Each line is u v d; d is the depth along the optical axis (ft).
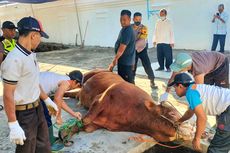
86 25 54.49
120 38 16.55
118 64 17.19
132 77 17.49
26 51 8.13
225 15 34.30
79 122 12.82
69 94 18.62
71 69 31.24
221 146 10.18
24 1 42.88
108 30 50.83
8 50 15.07
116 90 12.50
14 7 68.54
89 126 12.98
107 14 50.14
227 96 9.66
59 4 58.34
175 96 18.75
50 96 12.09
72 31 57.72
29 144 8.92
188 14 39.86
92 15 52.85
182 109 16.01
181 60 11.98
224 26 34.58
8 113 8.04
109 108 12.34
